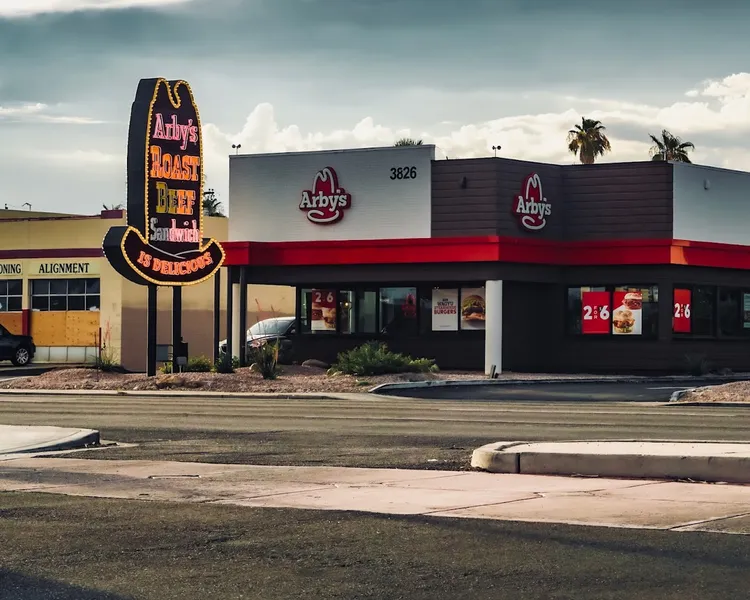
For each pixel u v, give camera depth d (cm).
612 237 4225
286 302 5850
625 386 3600
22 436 1847
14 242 5694
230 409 2689
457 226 4166
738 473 1312
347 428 2111
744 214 4403
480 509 1139
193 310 5597
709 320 4297
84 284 5569
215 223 5750
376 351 3850
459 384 3597
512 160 4156
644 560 885
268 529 1039
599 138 7850
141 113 3722
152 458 1628
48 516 1120
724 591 782
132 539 996
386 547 950
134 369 5444
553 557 901
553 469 1400
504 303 4228
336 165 4325
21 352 5231
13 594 796
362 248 4178
